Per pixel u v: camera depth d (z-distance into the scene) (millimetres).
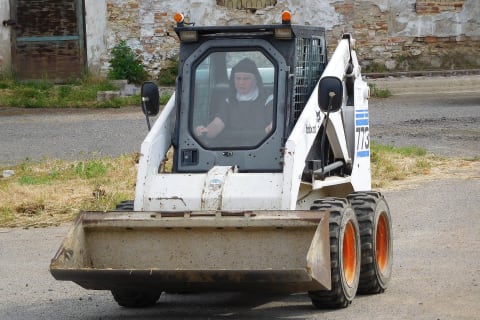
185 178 24203
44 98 72188
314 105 24844
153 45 80188
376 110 65438
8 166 48219
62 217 37500
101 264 23328
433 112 63906
